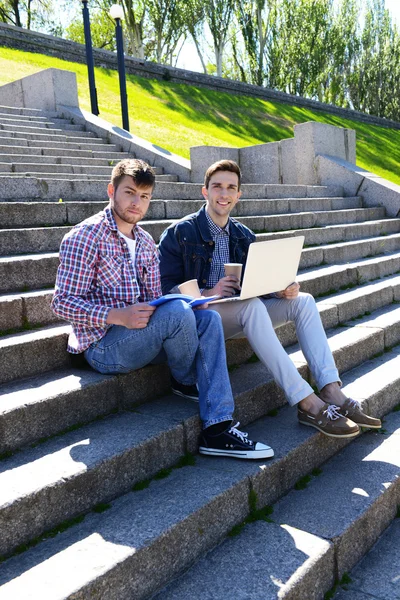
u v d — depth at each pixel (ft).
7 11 102.53
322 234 22.27
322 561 7.39
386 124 107.34
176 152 41.68
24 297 10.61
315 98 125.49
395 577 8.04
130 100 56.18
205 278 11.15
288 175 33.14
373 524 8.84
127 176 8.80
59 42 64.03
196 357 9.14
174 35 103.19
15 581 5.81
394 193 29.19
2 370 8.98
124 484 7.79
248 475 8.29
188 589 6.67
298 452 9.44
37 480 6.89
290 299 10.72
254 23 105.29
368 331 14.88
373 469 10.01
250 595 6.52
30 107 38.99
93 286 9.18
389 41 129.08
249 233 11.68
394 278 20.58
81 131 34.55
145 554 6.46
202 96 71.72
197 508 7.30
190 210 20.74
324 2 108.47
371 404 11.93
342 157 34.04
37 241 13.78
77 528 6.88
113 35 106.42
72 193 19.90
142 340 8.79
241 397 10.19
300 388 9.84
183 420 8.90
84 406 8.79
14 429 7.79
